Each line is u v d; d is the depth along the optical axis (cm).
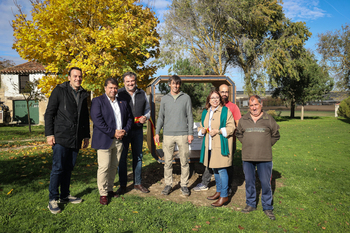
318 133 1252
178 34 2112
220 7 2069
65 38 902
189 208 343
